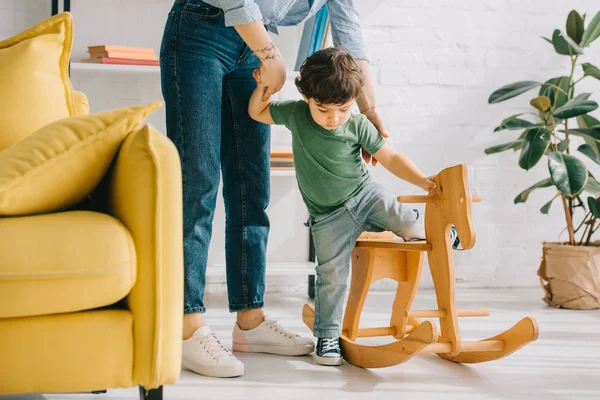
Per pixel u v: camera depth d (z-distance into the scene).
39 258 1.09
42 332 1.12
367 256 1.92
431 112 3.12
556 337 2.24
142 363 1.17
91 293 1.12
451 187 1.70
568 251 2.76
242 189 1.94
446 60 3.12
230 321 2.45
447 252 1.74
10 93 1.47
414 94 3.10
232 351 1.99
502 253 3.22
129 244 1.16
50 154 1.21
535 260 3.25
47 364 1.13
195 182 1.77
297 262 3.07
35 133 1.28
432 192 1.77
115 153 1.30
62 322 1.13
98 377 1.16
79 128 1.25
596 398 1.59
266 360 1.89
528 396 1.59
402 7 3.08
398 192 3.10
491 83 3.17
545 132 2.80
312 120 1.83
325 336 1.87
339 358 1.86
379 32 3.06
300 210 3.10
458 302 2.84
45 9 2.77
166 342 1.19
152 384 1.18
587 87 3.25
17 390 1.12
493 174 3.19
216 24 1.76
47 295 1.10
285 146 3.04
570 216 2.87
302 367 1.82
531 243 3.24
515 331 1.74
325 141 1.82
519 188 3.22
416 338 1.67
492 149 2.96
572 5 3.23
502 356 1.77
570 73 3.21
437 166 3.13
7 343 1.11
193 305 1.77
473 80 3.15
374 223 1.90
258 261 1.96
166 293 1.19
